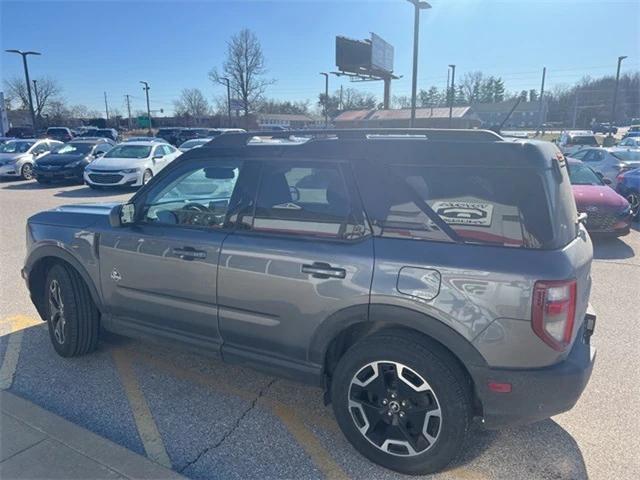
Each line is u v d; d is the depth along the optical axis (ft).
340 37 138.82
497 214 7.71
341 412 8.95
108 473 8.02
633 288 19.26
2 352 13.10
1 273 20.52
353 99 279.90
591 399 11.10
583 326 8.89
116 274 11.38
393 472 8.63
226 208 10.24
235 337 9.95
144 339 11.46
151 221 11.10
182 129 130.52
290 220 9.22
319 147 9.11
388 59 155.02
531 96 327.47
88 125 212.02
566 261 7.50
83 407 10.53
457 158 8.04
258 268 9.29
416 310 7.89
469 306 7.57
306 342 9.07
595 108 271.49
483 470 8.68
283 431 9.81
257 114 185.78
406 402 8.30
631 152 50.42
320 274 8.63
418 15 69.82
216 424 10.02
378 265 8.16
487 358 7.60
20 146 61.36
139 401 10.80
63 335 12.47
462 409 7.87
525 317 7.36
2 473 7.95
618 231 26.73
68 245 12.01
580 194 27.50
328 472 8.63
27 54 112.68
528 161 7.66
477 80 290.56
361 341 8.55
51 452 8.49
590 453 9.19
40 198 42.96
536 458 9.02
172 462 8.81
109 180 46.68
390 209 8.36
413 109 72.23
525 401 7.63
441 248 7.89
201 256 9.98
